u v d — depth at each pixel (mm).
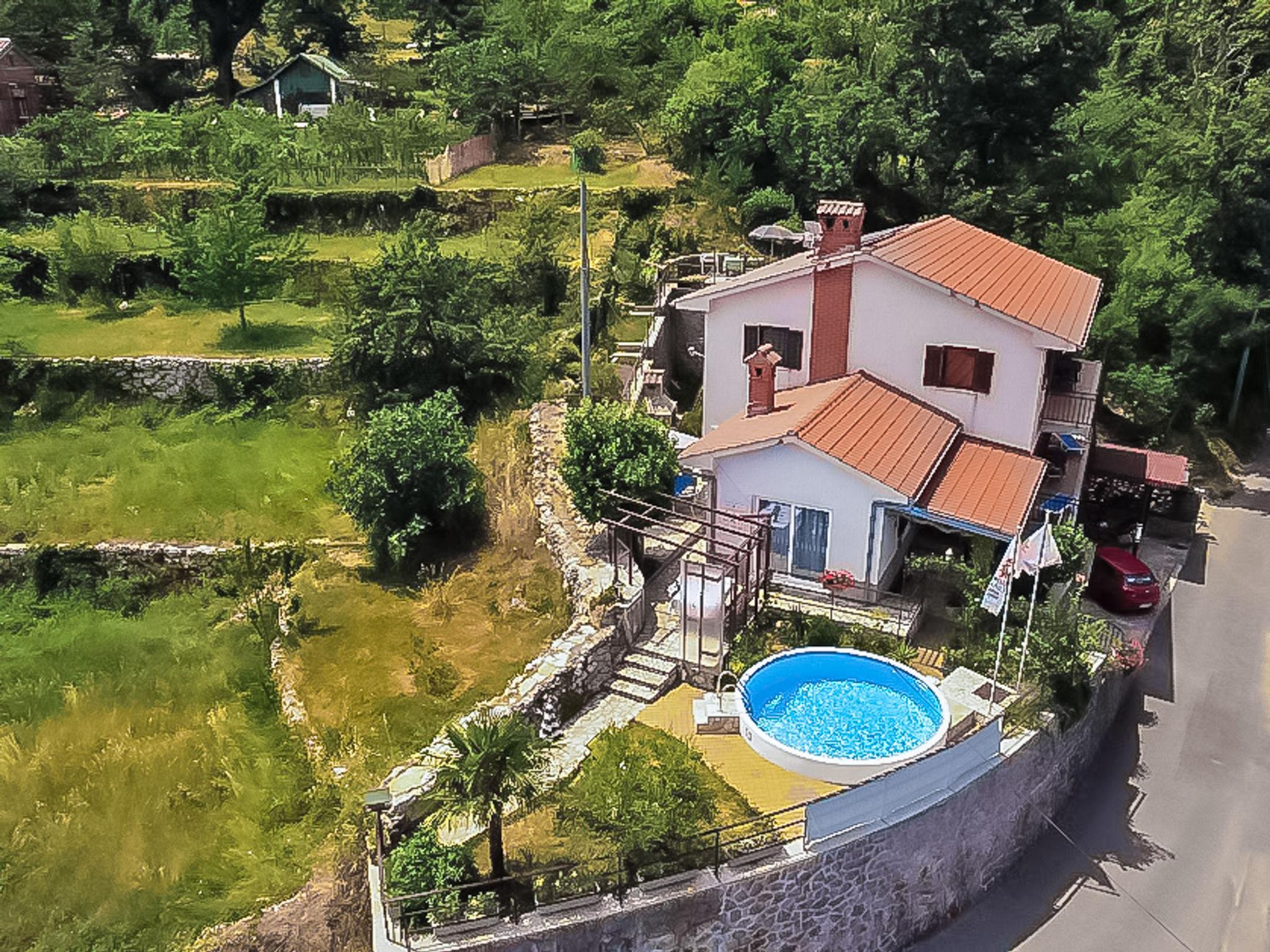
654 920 15664
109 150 51625
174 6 74875
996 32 43812
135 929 16672
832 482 23016
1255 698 26266
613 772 16781
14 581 27750
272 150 50719
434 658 22281
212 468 32000
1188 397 42594
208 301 39875
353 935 15766
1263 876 20609
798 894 16750
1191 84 52062
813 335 27375
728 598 21672
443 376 33062
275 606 25094
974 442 26406
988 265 29719
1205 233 44562
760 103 51375
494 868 15547
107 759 20672
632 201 48469
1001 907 19719
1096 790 22922
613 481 23969
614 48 60500
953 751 18281
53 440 34031
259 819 18781
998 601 19828
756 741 19047
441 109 58219
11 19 69938
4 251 44000
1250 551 34500
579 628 21609
